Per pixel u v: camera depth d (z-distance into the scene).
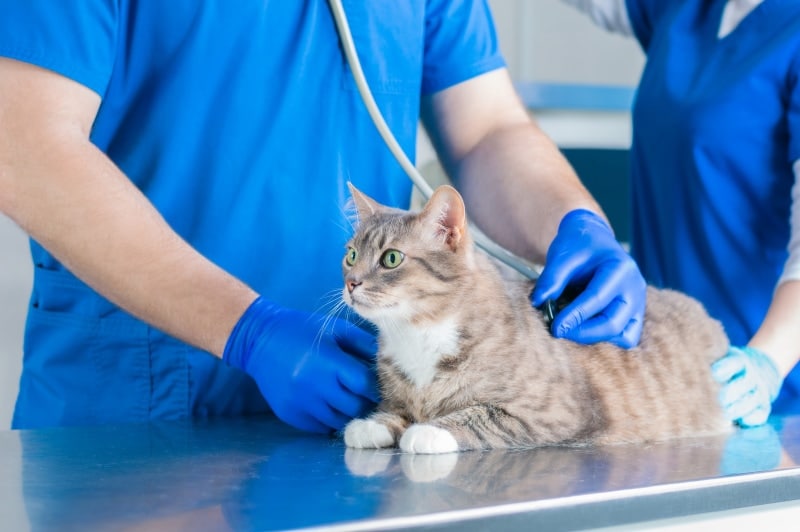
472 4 1.71
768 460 1.01
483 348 1.23
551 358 1.25
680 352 1.46
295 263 1.55
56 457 1.04
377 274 1.27
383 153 1.62
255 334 1.25
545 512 0.77
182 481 0.89
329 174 1.57
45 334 1.53
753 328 1.89
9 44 1.25
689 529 0.86
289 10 1.52
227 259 1.51
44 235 1.24
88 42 1.29
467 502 0.77
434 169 2.33
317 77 1.55
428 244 1.28
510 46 3.28
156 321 1.28
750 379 1.43
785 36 1.79
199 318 1.26
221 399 1.53
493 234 1.68
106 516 0.75
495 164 1.68
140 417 1.52
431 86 1.76
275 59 1.52
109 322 1.49
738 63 1.87
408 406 1.25
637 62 3.40
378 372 1.28
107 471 0.95
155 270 1.25
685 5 2.03
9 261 2.20
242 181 1.50
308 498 0.81
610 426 1.28
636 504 0.82
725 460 1.01
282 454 1.07
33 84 1.26
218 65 1.48
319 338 1.25
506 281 1.39
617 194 2.85
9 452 1.07
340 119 1.58
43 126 1.23
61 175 1.22
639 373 1.37
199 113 1.48
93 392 1.52
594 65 3.36
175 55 1.45
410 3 1.60
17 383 2.23
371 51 1.57
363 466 0.98
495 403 1.19
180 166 1.48
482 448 1.13
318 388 1.22
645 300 1.44
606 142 2.74
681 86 1.96
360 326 1.53
